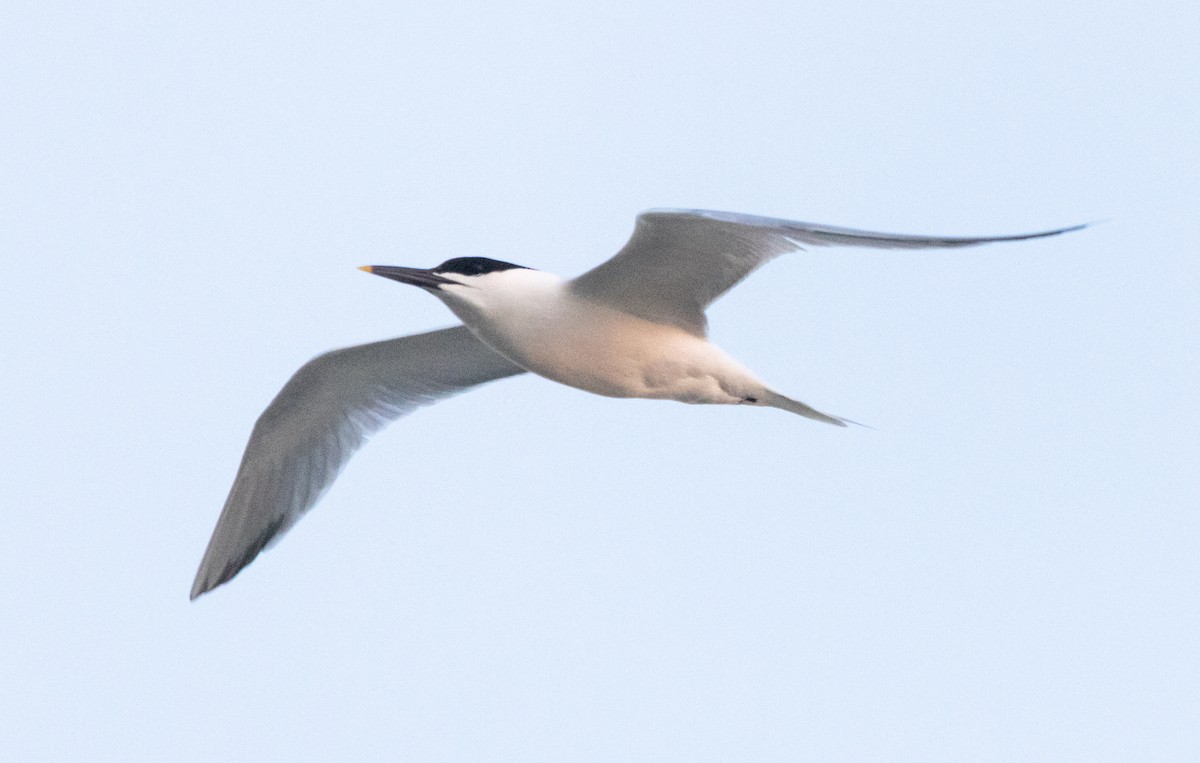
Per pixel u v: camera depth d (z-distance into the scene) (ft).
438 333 44.80
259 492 47.16
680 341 40.40
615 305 39.99
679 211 36.32
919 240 34.55
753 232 37.01
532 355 40.83
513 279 40.42
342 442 47.09
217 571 46.62
